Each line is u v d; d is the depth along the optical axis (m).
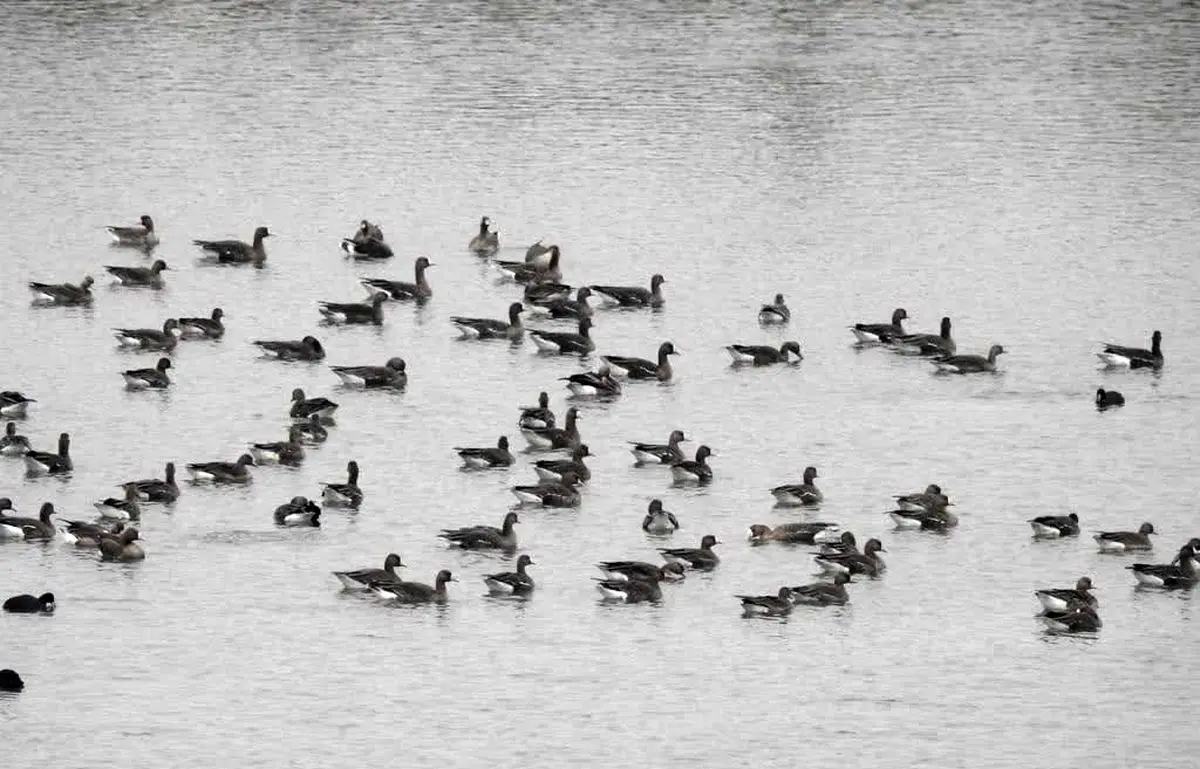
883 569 86.00
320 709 74.38
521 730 73.19
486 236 134.50
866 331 115.56
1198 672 77.81
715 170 150.75
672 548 87.12
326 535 88.56
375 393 108.38
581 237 137.38
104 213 141.25
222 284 128.75
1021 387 109.75
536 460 98.00
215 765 70.31
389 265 133.12
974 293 125.50
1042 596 80.75
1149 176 148.00
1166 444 100.94
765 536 88.25
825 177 149.25
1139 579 84.62
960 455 99.44
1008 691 76.38
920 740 72.75
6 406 102.69
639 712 74.44
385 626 80.38
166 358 109.31
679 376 111.75
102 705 74.25
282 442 98.12
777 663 78.31
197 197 145.12
